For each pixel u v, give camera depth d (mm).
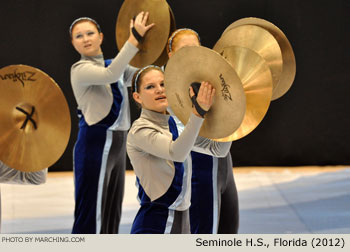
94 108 12125
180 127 9703
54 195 17406
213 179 10352
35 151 8664
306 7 20750
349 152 21391
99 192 12109
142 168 8320
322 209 15250
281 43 10844
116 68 11352
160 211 8328
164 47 11328
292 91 21297
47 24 20266
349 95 21219
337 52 21031
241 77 8969
